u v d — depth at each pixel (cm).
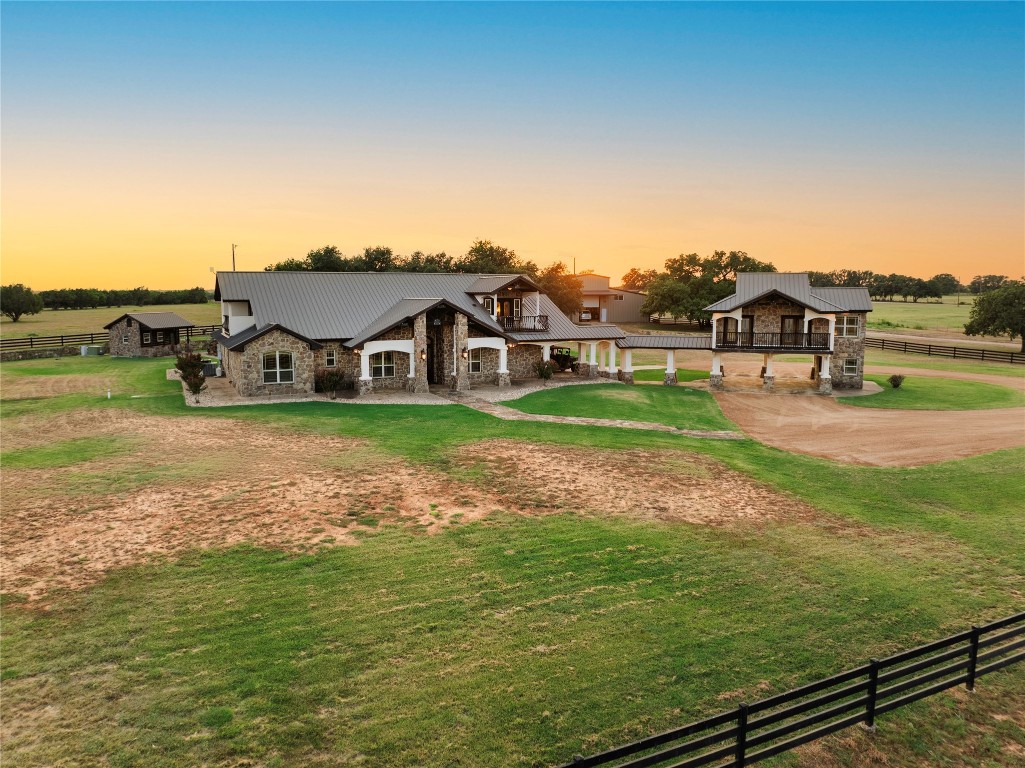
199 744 918
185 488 1975
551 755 912
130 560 1477
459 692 1038
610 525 1725
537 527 1700
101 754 895
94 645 1145
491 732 954
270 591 1342
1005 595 1404
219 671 1078
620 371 4691
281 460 2283
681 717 1000
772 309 4456
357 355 3984
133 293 15462
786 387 4525
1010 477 2277
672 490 2041
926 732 986
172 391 3884
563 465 2264
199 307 14600
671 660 1136
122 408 3303
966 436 2973
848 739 968
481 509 1822
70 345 6481
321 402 3466
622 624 1244
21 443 2577
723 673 1107
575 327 4675
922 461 2530
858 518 1858
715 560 1532
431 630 1209
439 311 3947
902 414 3594
